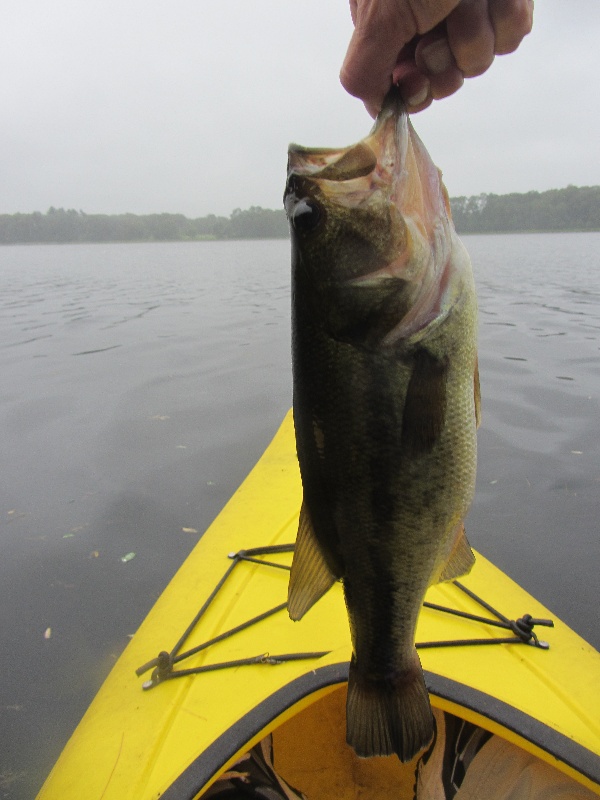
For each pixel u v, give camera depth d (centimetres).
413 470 29
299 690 39
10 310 275
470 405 29
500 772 43
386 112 28
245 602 53
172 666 46
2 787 52
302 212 28
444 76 27
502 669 45
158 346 191
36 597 73
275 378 151
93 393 142
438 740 47
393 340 28
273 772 47
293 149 30
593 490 92
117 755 39
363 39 26
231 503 71
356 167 29
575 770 35
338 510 30
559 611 69
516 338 185
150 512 90
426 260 28
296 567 31
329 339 29
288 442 89
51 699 60
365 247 28
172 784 35
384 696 31
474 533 83
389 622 31
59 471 103
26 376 157
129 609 71
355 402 29
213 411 129
